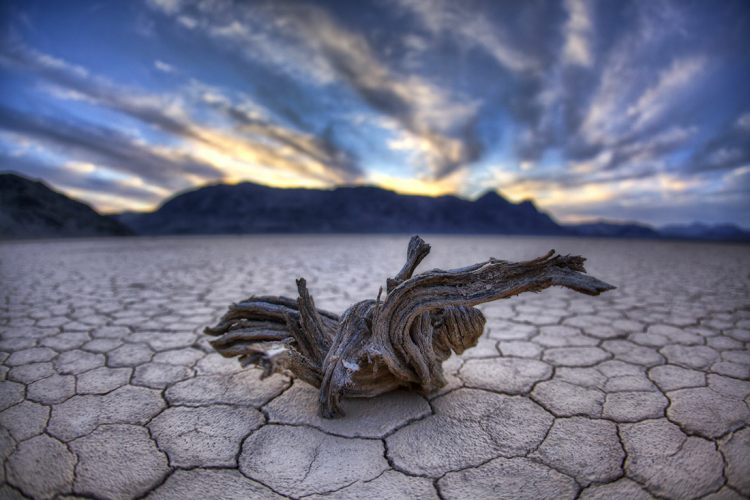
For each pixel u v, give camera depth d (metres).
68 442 0.22
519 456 0.21
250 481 0.19
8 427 0.24
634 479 0.19
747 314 0.54
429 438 0.23
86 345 0.40
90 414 0.26
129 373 0.33
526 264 0.22
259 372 0.33
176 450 0.22
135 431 0.23
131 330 0.46
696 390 0.29
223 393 0.29
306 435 0.23
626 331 0.45
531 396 0.28
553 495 0.18
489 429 0.23
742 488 0.18
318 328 0.27
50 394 0.29
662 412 0.25
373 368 0.25
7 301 0.65
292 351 0.25
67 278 0.95
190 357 0.37
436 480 0.19
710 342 0.41
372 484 0.19
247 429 0.24
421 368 0.25
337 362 0.24
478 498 0.18
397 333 0.24
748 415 0.25
